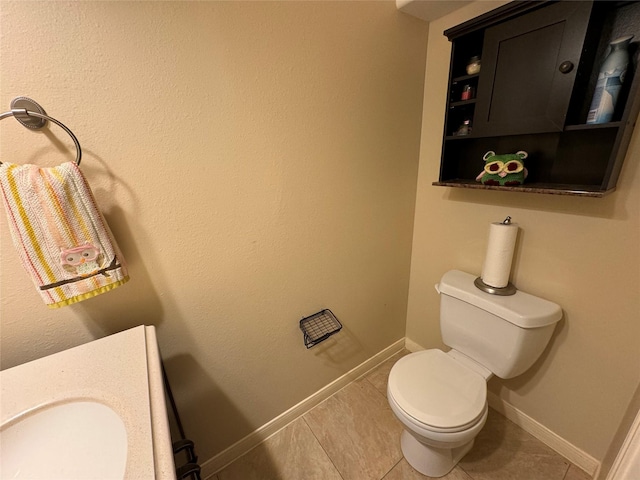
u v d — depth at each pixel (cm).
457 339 125
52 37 61
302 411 144
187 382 104
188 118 81
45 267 64
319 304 132
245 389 120
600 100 78
